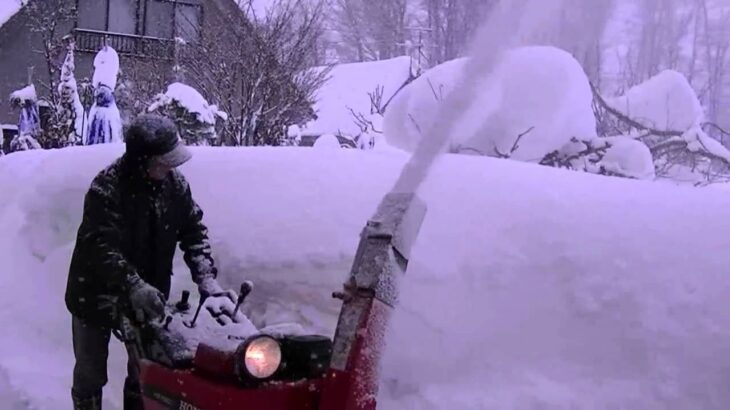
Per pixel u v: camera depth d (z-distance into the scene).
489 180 3.71
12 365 4.34
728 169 7.60
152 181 3.38
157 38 19.81
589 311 3.01
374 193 3.92
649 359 2.84
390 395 3.19
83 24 25.00
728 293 2.85
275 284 3.80
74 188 4.95
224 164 4.48
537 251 3.23
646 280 2.97
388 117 6.88
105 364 3.60
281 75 11.84
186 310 3.20
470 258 3.33
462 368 3.13
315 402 2.55
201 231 3.60
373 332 2.47
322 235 3.78
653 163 7.16
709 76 9.88
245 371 2.50
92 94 16.59
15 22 24.94
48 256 4.89
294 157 4.43
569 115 6.41
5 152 21.67
